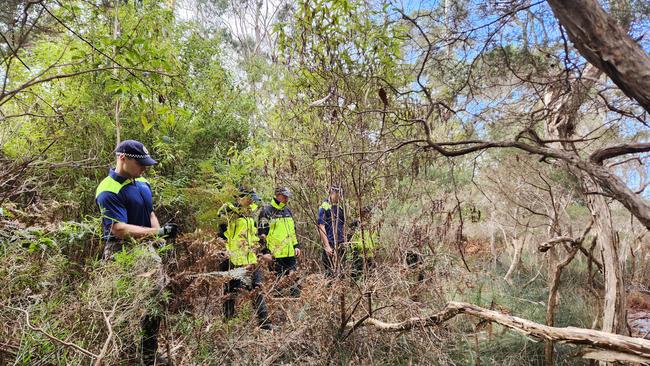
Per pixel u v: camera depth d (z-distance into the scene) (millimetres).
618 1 1899
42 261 2154
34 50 4004
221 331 2652
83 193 3922
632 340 1697
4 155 2979
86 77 4059
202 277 2469
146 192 2941
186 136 4969
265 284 3100
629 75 922
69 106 4004
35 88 3900
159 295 2309
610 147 1325
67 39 3678
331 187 3123
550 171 3998
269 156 4020
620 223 4797
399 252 3184
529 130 1653
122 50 2201
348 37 3113
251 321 2873
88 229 2438
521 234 5723
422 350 2992
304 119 3547
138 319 2189
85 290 2213
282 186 3775
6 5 1630
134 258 2258
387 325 2838
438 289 3293
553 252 4301
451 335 3229
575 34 976
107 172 4246
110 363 1948
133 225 2713
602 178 1301
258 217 3797
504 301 4289
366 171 3023
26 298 2012
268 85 4355
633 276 5074
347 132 3066
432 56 2373
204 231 2762
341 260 3141
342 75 3061
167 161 4754
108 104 4285
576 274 5086
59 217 2752
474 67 2332
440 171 4027
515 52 2244
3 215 2074
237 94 5953
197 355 2521
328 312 2967
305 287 3041
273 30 3494
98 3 3285
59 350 1905
